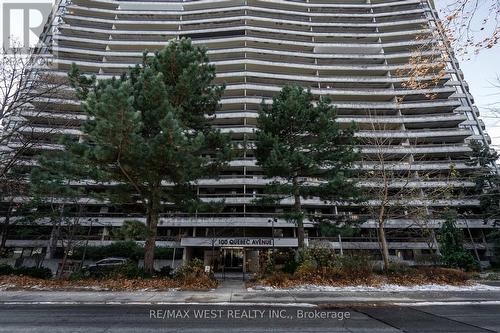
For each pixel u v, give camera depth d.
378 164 25.27
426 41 7.84
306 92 21.16
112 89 11.56
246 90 45.09
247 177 38.53
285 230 38.00
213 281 15.71
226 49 48.38
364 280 15.60
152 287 14.04
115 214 36.41
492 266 36.91
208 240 34.06
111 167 14.91
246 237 34.94
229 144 16.86
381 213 19.62
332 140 19.86
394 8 55.81
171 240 35.69
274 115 20.06
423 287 14.94
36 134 22.03
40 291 13.20
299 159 17.80
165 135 12.59
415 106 45.16
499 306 10.84
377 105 44.97
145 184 16.84
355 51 52.59
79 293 12.76
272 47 51.19
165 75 16.62
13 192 20.30
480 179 33.19
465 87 48.03
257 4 55.91
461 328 7.39
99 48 49.47
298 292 13.41
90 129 14.34
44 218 31.02
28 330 7.07
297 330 7.11
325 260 17.03
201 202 16.27
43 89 20.77
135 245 32.44
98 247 32.22
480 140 44.00
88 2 53.78
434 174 38.16
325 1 58.19
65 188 15.23
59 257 35.28
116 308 9.91
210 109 18.14
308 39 53.00
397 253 39.41
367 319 8.44
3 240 30.33
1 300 11.25
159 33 50.91
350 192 18.33
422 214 25.41
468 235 40.59
